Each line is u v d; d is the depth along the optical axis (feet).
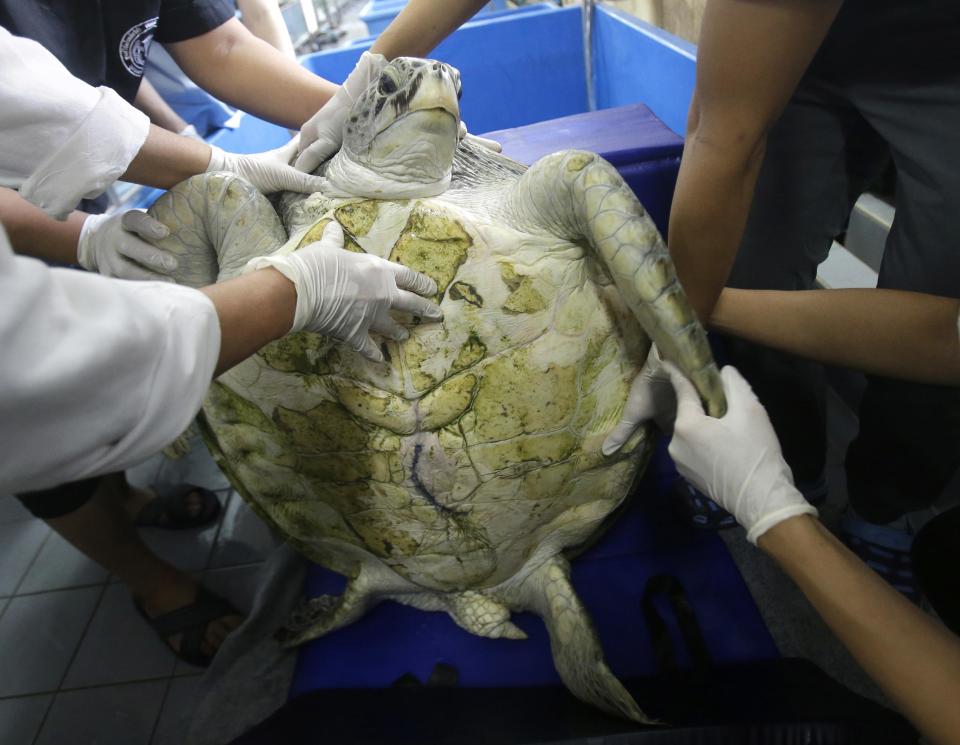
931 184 3.58
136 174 3.35
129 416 1.86
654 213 5.90
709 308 3.70
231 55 4.90
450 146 3.01
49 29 3.98
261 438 3.67
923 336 3.33
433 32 4.30
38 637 5.67
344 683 4.49
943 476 4.31
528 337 3.18
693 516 4.95
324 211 3.26
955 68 3.35
